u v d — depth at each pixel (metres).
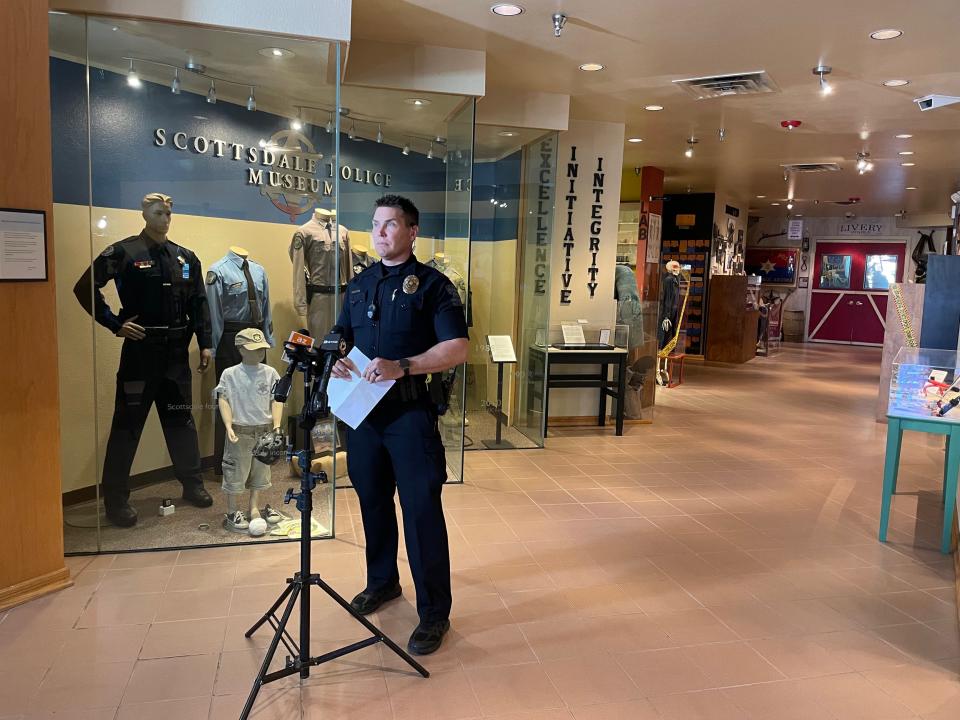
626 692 2.46
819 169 9.41
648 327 7.05
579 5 3.87
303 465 2.36
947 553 3.86
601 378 6.60
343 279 4.74
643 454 5.89
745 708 2.39
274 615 2.80
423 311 2.65
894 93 5.58
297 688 2.41
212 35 3.38
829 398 9.08
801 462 5.79
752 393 9.36
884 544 3.98
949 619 3.10
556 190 6.64
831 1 3.74
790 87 5.47
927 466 5.75
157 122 3.43
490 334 5.80
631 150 8.31
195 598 3.04
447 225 4.87
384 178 4.77
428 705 2.34
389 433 2.66
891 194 11.97
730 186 11.65
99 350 3.49
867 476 5.41
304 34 3.38
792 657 2.74
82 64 3.33
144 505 3.57
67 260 3.45
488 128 5.61
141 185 3.45
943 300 6.23
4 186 2.81
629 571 3.51
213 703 2.31
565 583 3.34
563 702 2.39
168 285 3.53
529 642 2.78
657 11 3.93
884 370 7.54
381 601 3.01
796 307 17.73
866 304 16.95
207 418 3.62
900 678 2.61
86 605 2.96
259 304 3.66
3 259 2.83
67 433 3.46
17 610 2.90
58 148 3.37
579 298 6.80
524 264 5.80
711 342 12.90
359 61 4.50
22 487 2.95
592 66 4.99
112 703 2.29
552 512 4.36
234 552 3.57
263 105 3.54
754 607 3.16
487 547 3.76
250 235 3.62
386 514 2.96
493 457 5.68
